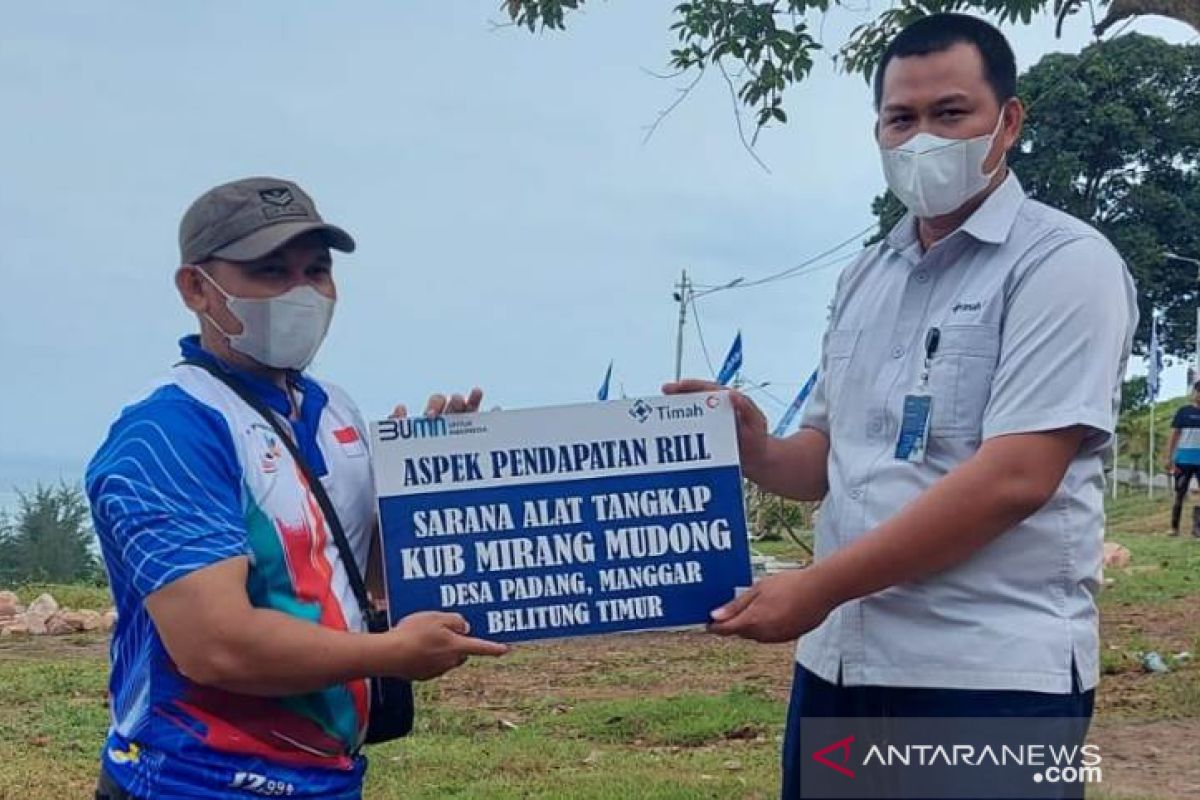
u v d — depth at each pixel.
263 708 2.80
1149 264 38.78
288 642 2.62
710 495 3.02
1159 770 5.93
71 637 12.41
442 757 6.77
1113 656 8.69
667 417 3.03
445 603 2.97
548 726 7.53
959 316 2.92
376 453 2.98
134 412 2.80
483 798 5.91
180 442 2.73
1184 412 18.59
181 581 2.62
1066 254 2.82
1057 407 2.75
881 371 3.05
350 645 2.67
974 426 2.88
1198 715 7.02
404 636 2.73
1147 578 13.20
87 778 6.59
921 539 2.76
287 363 2.93
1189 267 40.34
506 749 6.92
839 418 3.14
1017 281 2.87
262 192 2.92
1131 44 39.09
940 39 2.99
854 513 3.01
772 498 18.64
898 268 3.13
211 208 2.89
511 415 3.00
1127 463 32.44
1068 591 2.88
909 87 3.01
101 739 7.50
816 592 2.83
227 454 2.79
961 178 2.96
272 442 2.86
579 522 3.00
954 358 2.90
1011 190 3.03
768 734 7.12
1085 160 39.19
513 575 2.99
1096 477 2.92
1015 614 2.84
